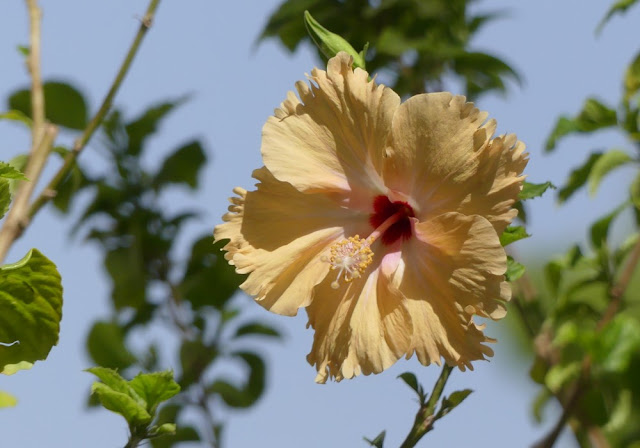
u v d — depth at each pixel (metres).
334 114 1.13
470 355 1.11
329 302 1.14
